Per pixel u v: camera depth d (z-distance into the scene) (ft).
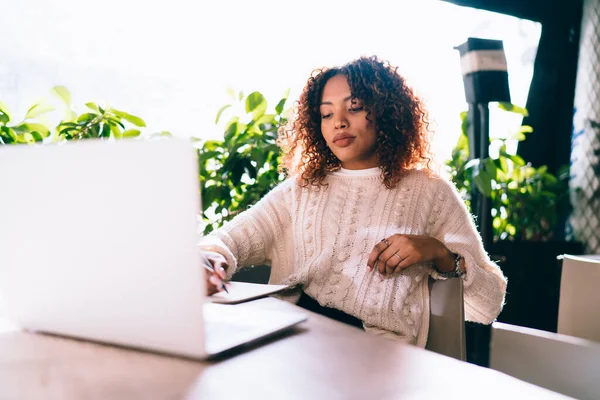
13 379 1.50
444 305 3.47
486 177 6.49
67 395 1.38
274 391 1.39
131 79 7.21
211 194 5.54
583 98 9.06
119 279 1.68
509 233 8.33
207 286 2.61
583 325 3.38
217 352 1.65
